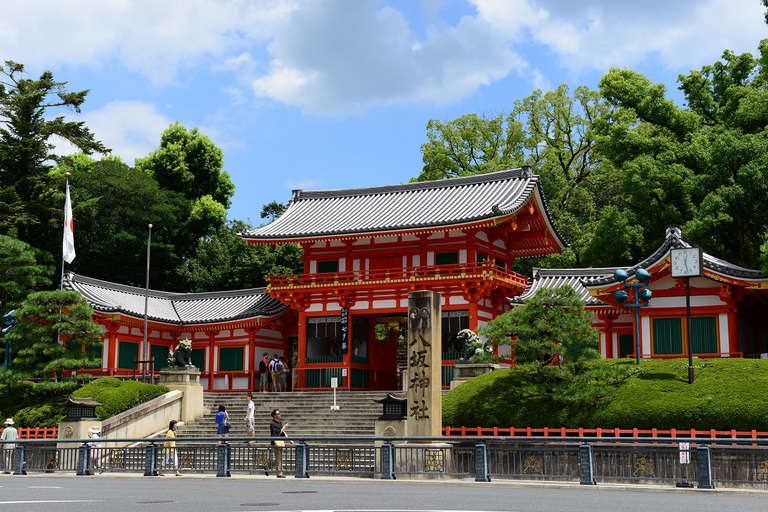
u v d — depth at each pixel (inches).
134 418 1389.0
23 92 2490.2
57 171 3245.6
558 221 2513.5
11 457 1150.3
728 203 1892.2
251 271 2871.6
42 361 1630.2
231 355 2148.1
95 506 582.6
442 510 546.0
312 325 2010.3
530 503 614.5
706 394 1074.7
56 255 2647.6
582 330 1176.8
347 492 733.3
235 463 1026.1
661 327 1485.0
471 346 1411.2
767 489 903.1
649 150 2182.6
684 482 822.5
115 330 2010.3
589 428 1094.4
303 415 1536.7
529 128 2992.1
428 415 1079.0
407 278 1873.8
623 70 2395.4
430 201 2049.7
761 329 1662.2
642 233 2201.0
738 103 2202.3
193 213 3171.8
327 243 2039.9
